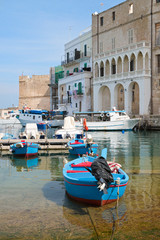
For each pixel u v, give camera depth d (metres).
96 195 9.03
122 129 40.12
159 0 42.03
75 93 59.91
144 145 25.19
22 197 10.21
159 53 41.78
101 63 53.50
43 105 85.69
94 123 40.81
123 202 9.65
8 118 64.06
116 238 7.18
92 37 56.75
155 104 42.56
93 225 7.89
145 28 44.09
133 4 46.19
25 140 22.81
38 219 8.27
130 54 44.69
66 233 7.43
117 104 49.12
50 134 38.06
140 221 8.13
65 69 70.75
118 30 49.91
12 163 17.03
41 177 13.29
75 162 12.27
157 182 12.12
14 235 7.33
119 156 19.31
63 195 10.45
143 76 42.09
